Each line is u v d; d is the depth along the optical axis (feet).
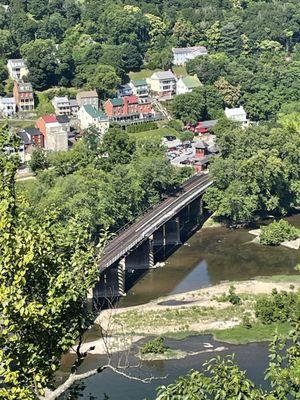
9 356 118.32
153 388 326.85
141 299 463.01
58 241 130.93
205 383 129.90
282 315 409.28
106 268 442.91
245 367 351.67
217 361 135.85
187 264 536.83
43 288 123.24
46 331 123.44
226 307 435.53
